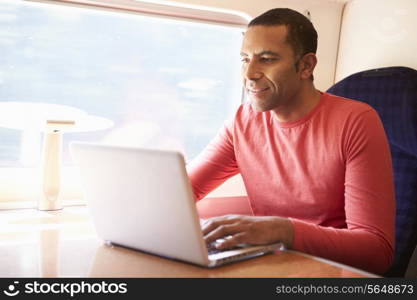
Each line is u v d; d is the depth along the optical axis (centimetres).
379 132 133
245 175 157
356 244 111
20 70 170
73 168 183
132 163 88
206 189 164
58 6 169
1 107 148
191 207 83
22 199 174
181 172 82
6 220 137
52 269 88
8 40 167
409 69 165
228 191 204
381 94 166
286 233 104
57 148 157
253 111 157
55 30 173
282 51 133
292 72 136
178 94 197
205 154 167
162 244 92
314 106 142
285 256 98
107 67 183
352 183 127
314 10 210
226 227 100
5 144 173
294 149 142
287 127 144
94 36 179
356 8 209
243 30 200
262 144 151
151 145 196
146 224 92
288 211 146
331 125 137
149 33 188
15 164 175
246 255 94
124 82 187
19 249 102
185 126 200
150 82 191
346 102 140
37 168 177
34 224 131
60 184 158
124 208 95
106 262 92
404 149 156
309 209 141
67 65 177
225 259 90
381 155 130
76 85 179
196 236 85
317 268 90
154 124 195
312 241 106
